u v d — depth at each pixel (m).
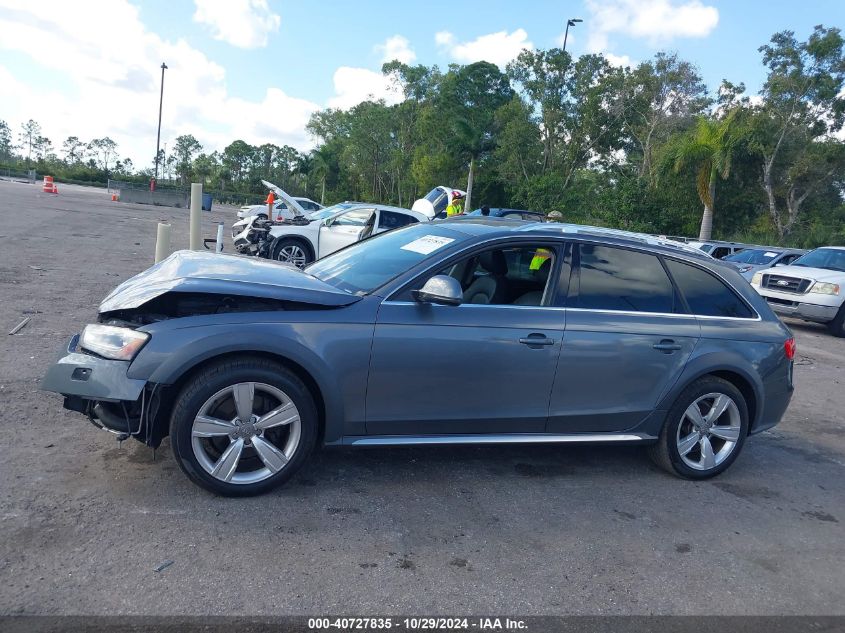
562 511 4.09
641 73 40.00
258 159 95.44
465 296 4.44
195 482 3.72
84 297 8.81
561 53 42.34
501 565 3.40
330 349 3.80
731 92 39.12
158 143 53.56
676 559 3.65
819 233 35.16
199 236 10.12
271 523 3.58
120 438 3.69
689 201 34.59
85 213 24.25
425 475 4.41
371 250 4.78
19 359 5.86
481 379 4.11
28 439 4.29
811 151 36.72
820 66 36.31
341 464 4.44
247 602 2.90
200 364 3.66
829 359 10.34
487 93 52.41
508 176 43.59
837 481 5.09
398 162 61.09
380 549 3.44
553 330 4.23
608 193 36.47
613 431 4.56
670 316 4.61
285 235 13.45
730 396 4.75
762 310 5.03
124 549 3.20
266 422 3.77
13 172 69.12
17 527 3.28
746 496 4.63
